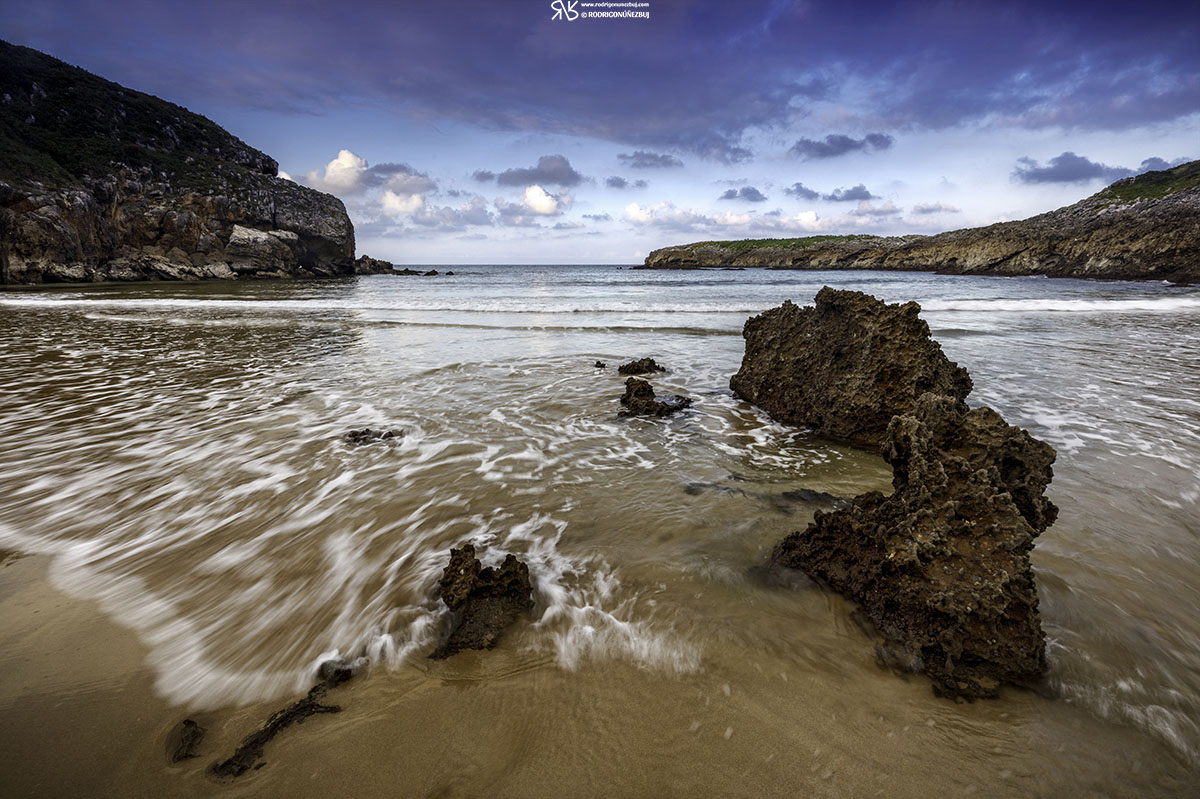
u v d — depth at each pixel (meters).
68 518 4.50
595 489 5.15
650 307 23.59
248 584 3.62
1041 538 4.09
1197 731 2.42
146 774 2.24
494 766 2.27
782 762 2.28
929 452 3.90
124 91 68.56
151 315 20.38
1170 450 5.96
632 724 2.47
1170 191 63.03
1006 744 2.37
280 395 8.66
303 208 65.62
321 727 2.47
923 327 6.79
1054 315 20.03
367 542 4.16
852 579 3.48
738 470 5.71
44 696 2.65
